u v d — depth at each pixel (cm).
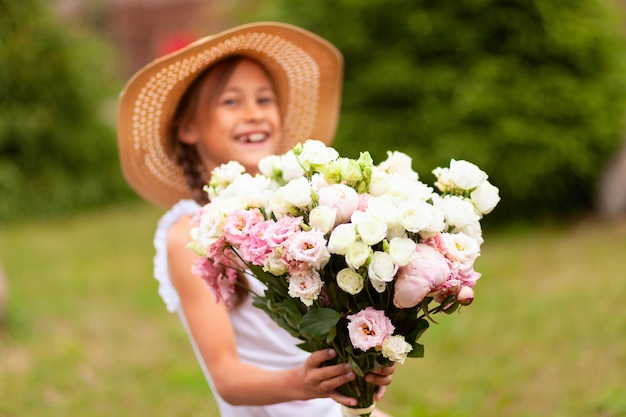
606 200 679
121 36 1491
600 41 672
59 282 621
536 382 392
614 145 682
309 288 156
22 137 902
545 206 704
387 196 162
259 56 233
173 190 246
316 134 259
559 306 480
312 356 170
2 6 898
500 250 627
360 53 701
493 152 659
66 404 389
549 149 661
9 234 820
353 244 153
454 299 163
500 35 675
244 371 191
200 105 228
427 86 675
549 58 672
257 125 226
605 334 430
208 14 1020
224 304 204
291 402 214
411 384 406
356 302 165
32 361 448
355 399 176
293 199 158
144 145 235
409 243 153
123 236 792
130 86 222
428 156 666
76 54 937
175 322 526
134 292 593
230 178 182
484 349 441
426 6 675
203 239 166
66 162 937
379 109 697
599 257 569
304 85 251
